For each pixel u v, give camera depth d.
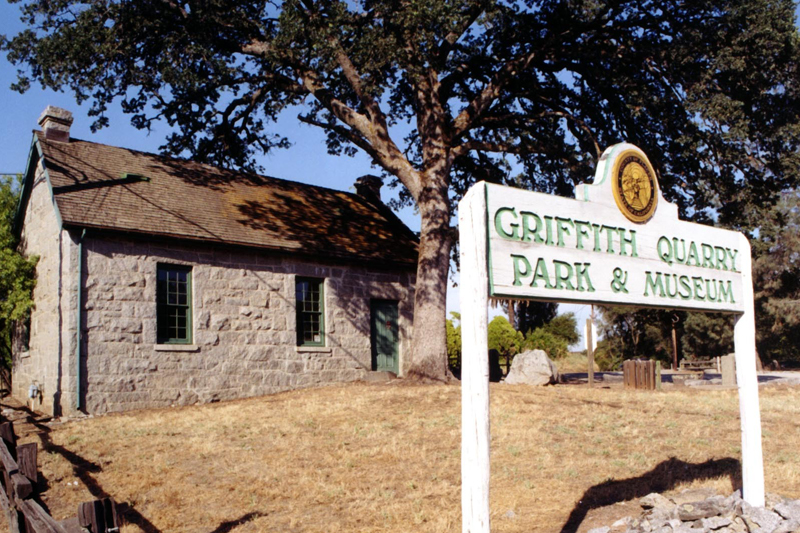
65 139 19.22
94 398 15.80
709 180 19.97
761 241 21.81
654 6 19.94
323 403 15.63
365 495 8.59
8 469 5.29
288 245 19.72
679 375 31.72
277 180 24.00
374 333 21.75
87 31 18.86
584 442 11.24
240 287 18.78
